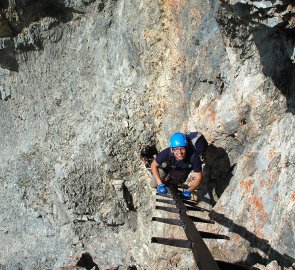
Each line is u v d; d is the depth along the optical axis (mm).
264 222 6824
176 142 7539
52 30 14844
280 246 6227
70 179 13469
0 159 17188
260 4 5121
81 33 14555
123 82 12938
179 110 10805
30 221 15688
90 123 13750
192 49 9719
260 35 7098
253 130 8211
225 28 7395
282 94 7414
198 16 9312
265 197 7008
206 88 9367
